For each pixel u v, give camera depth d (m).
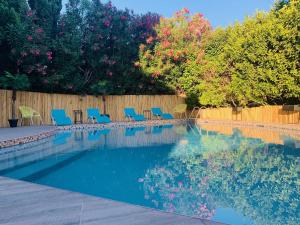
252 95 15.78
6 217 2.65
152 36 20.39
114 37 18.36
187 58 21.23
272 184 4.78
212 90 19.34
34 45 13.38
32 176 5.55
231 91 17.72
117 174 5.68
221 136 11.77
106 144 9.66
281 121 16.48
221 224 2.48
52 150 8.45
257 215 3.38
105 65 18.27
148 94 20.92
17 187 3.71
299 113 15.31
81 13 18.42
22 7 14.27
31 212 2.78
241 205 3.77
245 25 16.48
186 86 21.14
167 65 20.33
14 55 13.16
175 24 22.20
